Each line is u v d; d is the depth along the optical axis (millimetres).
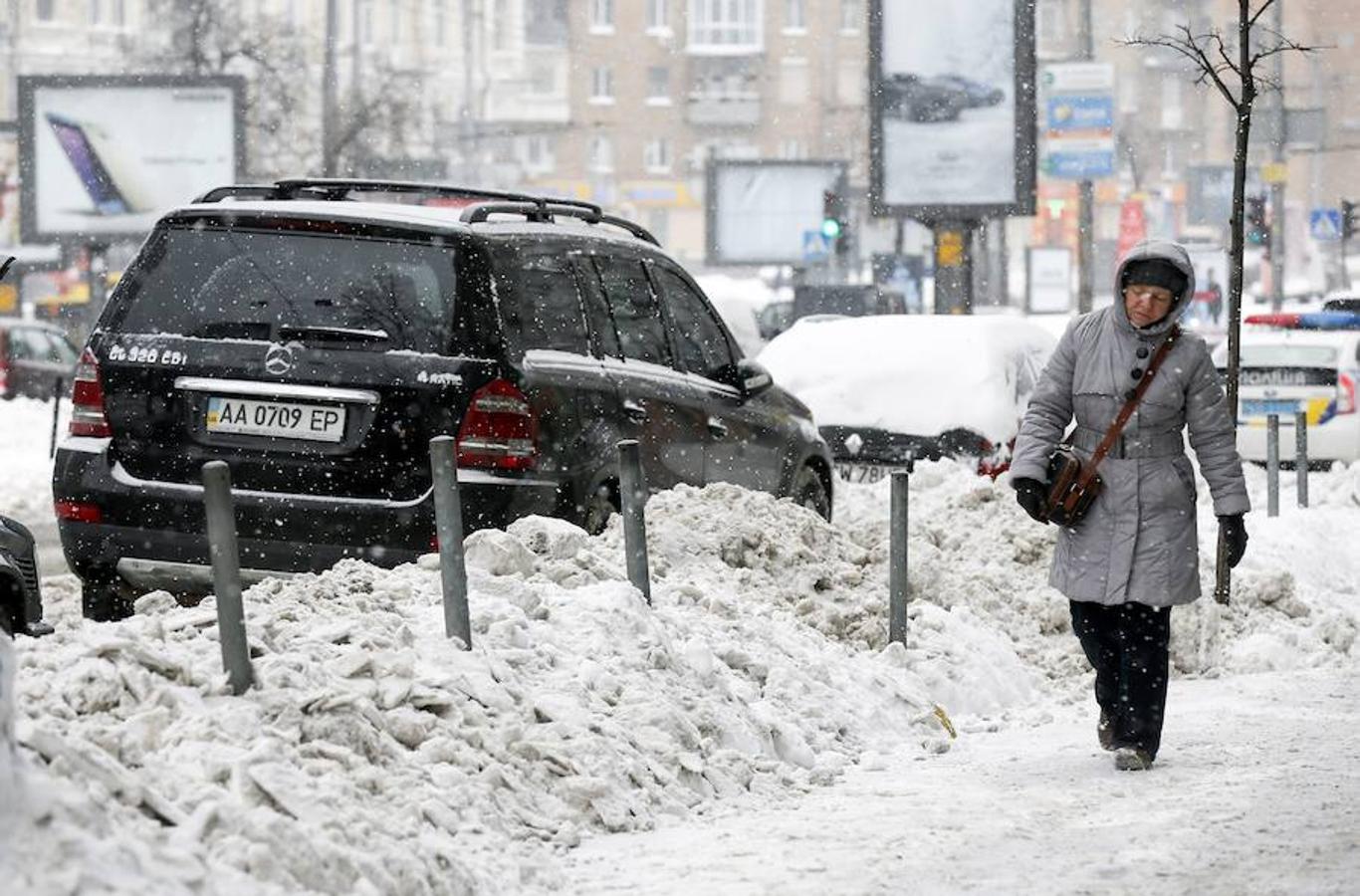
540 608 21969
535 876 16375
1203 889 16031
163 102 136500
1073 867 16859
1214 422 21453
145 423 26562
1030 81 96688
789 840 18031
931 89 97125
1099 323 21594
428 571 23141
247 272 26719
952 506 32344
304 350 26172
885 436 44000
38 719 15852
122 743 15664
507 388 26062
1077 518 21359
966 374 44094
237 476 26156
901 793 20359
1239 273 35344
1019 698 26875
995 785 20656
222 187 28594
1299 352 60438
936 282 98688
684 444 29672
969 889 16141
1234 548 21531
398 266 26344
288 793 15477
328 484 25875
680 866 16984
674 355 30312
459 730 18453
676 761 19859
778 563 27453
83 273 169750
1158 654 21422
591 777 18625
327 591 21578
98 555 26625
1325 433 59938
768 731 21688
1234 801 19453
